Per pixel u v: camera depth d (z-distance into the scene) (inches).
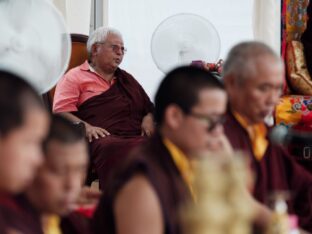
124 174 67.9
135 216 65.7
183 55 182.5
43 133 56.4
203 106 70.2
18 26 94.8
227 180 51.4
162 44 182.5
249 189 83.7
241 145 87.7
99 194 92.6
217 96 70.8
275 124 196.1
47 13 96.3
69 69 184.1
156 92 73.1
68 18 210.5
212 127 70.6
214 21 240.1
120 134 177.5
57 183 62.2
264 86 87.4
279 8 228.1
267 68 86.7
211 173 51.4
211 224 50.3
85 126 167.0
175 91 70.7
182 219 54.0
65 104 176.1
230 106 89.6
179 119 70.6
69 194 63.1
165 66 183.0
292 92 218.7
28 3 95.3
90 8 215.9
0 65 94.2
